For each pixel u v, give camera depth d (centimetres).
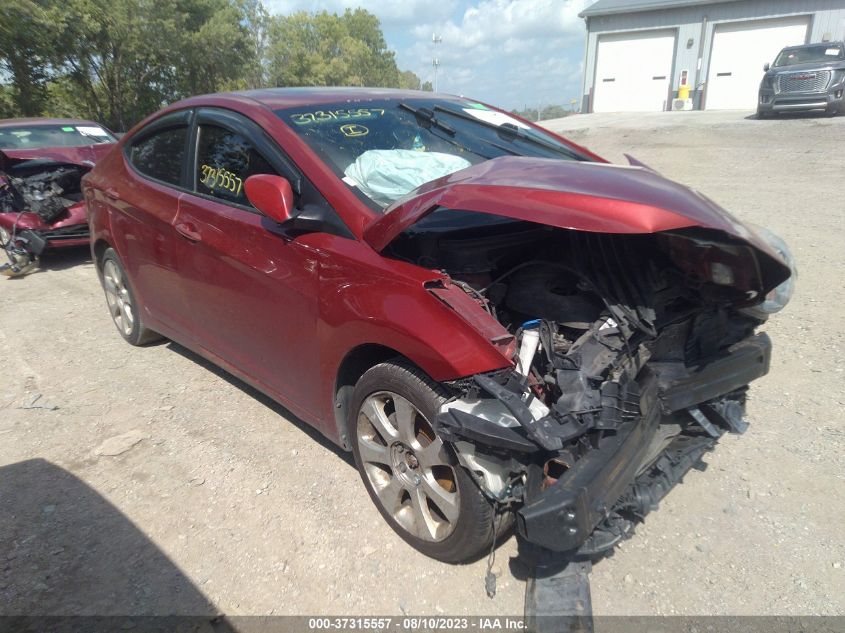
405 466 253
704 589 232
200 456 326
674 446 266
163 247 367
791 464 297
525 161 246
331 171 277
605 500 199
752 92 2400
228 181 323
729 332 266
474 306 220
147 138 404
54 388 408
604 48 2642
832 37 2217
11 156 732
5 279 686
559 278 244
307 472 310
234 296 317
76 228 706
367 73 8438
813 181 950
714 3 2358
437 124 341
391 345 232
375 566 250
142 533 271
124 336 476
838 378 369
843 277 526
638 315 221
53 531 273
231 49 3472
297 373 294
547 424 197
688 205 198
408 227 233
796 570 239
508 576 242
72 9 2553
